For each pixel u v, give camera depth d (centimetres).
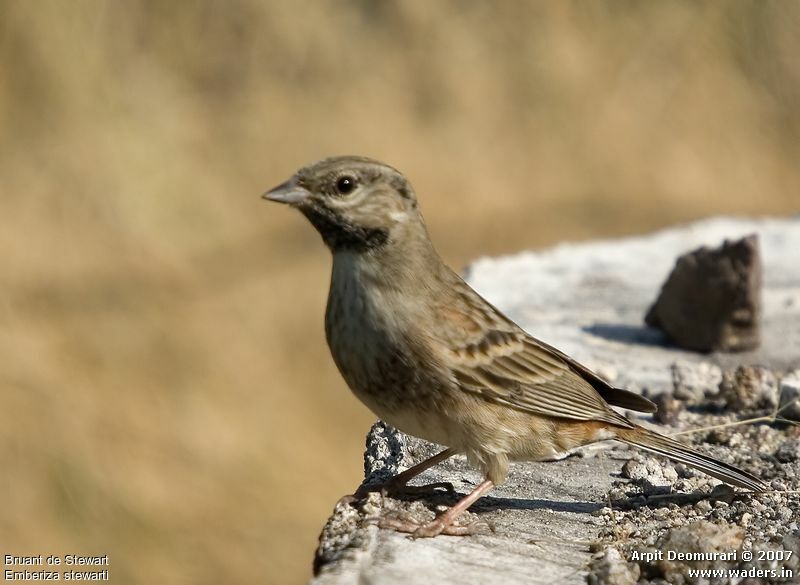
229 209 1814
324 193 579
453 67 2006
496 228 1908
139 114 1831
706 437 729
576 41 2056
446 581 524
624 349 884
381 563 537
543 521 602
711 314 877
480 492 593
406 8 2033
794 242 1146
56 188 1755
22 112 1795
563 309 973
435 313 588
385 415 597
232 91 1919
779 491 640
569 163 1988
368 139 1916
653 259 1110
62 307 1634
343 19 2017
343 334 588
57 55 1820
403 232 586
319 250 1800
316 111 1936
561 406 606
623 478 666
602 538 581
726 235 1176
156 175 1792
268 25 1962
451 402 586
